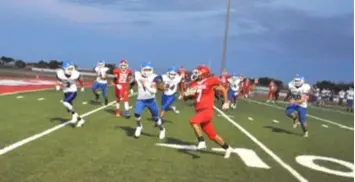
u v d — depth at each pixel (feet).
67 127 35.06
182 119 47.93
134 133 34.71
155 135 34.68
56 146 27.09
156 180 20.85
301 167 26.55
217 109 65.67
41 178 19.77
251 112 65.31
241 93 119.96
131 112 51.08
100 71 56.80
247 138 36.86
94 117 43.37
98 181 19.92
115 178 20.63
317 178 23.99
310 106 103.40
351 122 64.34
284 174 24.27
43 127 34.01
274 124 50.01
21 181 19.13
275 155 29.78
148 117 46.83
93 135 32.27
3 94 61.62
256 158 28.17
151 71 32.58
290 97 42.42
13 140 27.89
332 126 55.11
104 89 57.21
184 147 30.12
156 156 26.37
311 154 31.48
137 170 22.50
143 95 32.63
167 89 43.19
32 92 71.10
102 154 25.76
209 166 24.77
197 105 27.07
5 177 19.53
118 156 25.53
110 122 40.40
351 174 25.79
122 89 45.65
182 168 23.77
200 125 27.37
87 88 99.71
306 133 41.45
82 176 20.57
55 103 54.39
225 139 35.37
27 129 32.55
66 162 23.12
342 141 40.22
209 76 27.09
